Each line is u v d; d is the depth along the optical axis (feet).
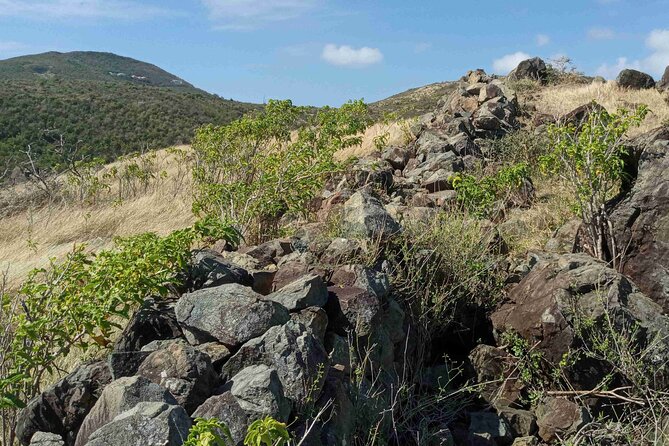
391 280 17.89
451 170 36.99
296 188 29.17
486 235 23.22
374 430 13.46
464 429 15.70
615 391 16.76
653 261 20.17
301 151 30.81
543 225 27.07
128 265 15.31
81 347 15.11
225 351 13.35
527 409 17.12
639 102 59.98
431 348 18.42
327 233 20.12
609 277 17.75
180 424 10.14
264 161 32.30
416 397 16.14
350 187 33.91
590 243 22.18
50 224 37.06
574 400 16.67
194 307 14.07
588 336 16.93
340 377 13.58
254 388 11.28
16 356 14.12
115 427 10.05
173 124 168.25
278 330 12.87
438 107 64.95
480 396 17.03
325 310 15.64
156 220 35.94
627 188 23.09
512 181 29.63
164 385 11.82
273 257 19.48
